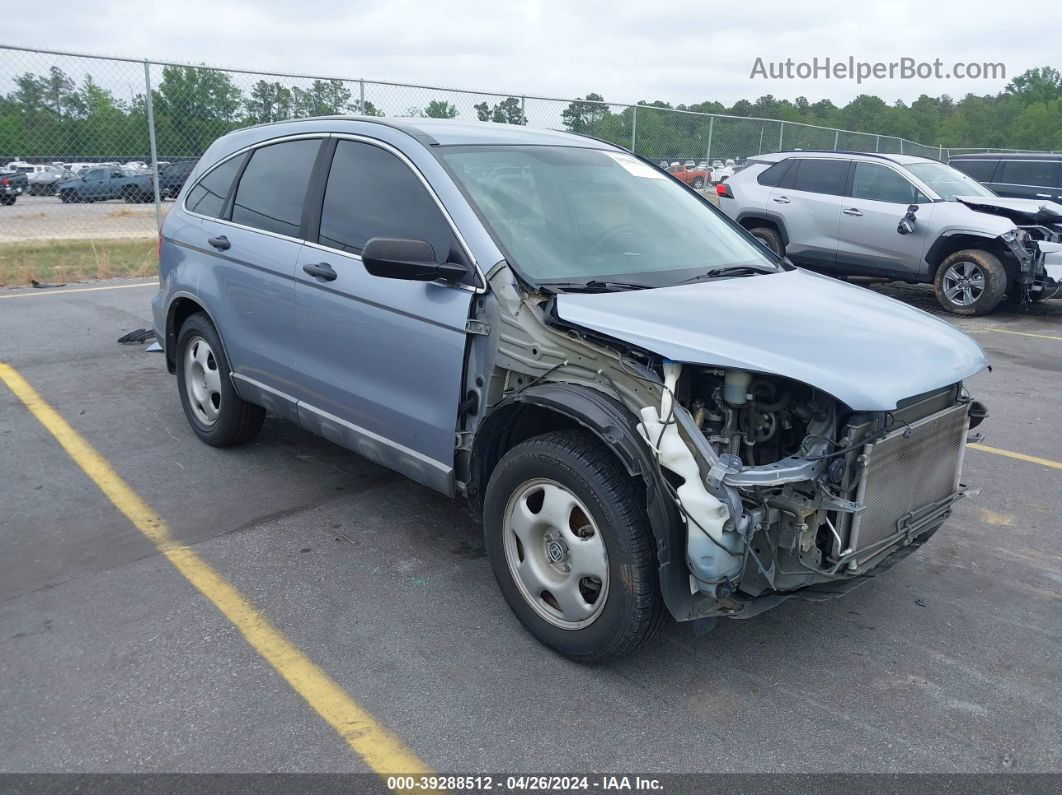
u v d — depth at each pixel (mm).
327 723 2869
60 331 8164
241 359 4707
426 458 3721
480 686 3092
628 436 2869
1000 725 2979
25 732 2777
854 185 11492
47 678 3049
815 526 2924
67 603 3535
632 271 3703
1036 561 4219
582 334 3166
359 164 4113
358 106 13555
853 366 2896
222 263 4746
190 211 5172
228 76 12680
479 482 3537
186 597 3615
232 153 4996
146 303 9664
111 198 12781
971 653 3418
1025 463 5535
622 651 3061
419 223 3732
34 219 12867
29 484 4684
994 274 10461
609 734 2865
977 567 4145
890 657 3375
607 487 2957
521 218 3686
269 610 3539
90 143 12164
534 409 3312
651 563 2949
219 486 4746
